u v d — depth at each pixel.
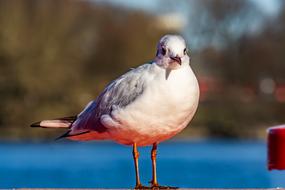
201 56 51.28
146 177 19.42
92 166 21.95
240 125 38.84
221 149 30.14
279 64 52.34
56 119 8.33
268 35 52.47
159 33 44.56
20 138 36.19
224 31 51.47
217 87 50.25
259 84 51.81
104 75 43.53
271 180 18.58
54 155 26.55
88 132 8.04
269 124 39.84
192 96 7.50
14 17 38.97
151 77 7.53
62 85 39.31
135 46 44.00
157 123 7.52
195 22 50.50
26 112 37.78
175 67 7.45
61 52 40.00
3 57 38.38
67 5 40.97
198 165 21.91
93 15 44.22
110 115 7.69
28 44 38.91
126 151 28.25
